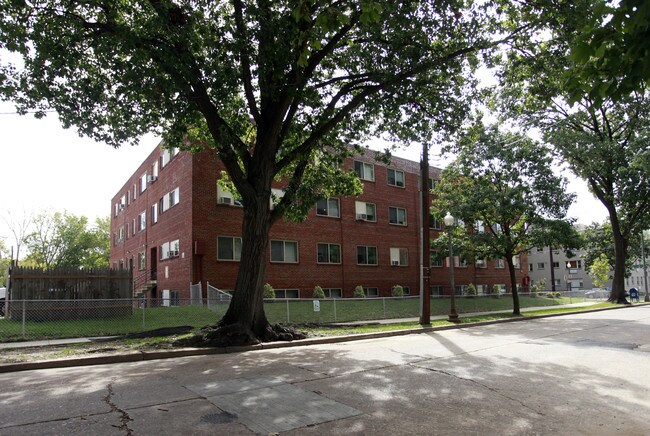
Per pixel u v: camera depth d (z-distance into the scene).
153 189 29.50
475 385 7.04
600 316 22.17
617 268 34.38
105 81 11.84
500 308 27.59
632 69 3.47
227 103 14.37
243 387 6.84
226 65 11.34
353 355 10.08
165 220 26.53
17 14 10.79
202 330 12.42
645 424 5.25
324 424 5.11
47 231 55.25
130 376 7.80
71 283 16.34
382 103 13.63
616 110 31.55
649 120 29.48
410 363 8.95
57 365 9.02
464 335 14.30
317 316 18.77
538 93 14.63
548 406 5.92
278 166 13.02
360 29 11.91
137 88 10.86
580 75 3.82
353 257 29.03
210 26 11.01
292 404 5.89
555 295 36.75
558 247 23.97
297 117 15.20
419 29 11.91
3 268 57.69
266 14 10.59
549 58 13.02
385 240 31.27
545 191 22.59
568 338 12.87
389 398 6.23
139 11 12.21
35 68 10.85
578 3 10.73
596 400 6.22
